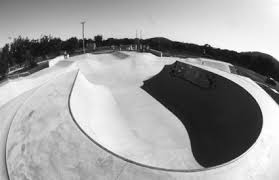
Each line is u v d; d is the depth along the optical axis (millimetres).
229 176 8672
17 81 20297
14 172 9266
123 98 20516
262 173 9234
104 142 12211
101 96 19234
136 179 8359
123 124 15383
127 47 57344
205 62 32562
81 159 9367
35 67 36594
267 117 12273
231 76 18875
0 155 10398
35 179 8758
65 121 11867
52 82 16969
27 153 10094
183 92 20609
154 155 12125
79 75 18984
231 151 11617
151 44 58969
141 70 29594
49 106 13461
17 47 42969
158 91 22453
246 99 14781
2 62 33688
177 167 11273
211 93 18312
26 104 14484
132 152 12133
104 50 55094
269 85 28609
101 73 28344
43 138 10844
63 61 30031
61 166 9164
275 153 10250
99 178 8500
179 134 14719
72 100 14328
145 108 18484
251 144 10594
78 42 57562
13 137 11547
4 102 16703
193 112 17469
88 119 13828
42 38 50844
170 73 25125
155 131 14914
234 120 14172
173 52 53969
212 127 14914
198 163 11797
